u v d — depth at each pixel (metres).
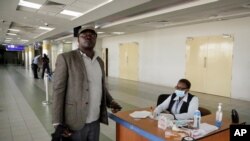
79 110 1.85
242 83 6.86
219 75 7.52
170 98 2.82
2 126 4.18
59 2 5.62
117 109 2.28
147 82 11.06
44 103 6.07
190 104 2.63
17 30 11.88
